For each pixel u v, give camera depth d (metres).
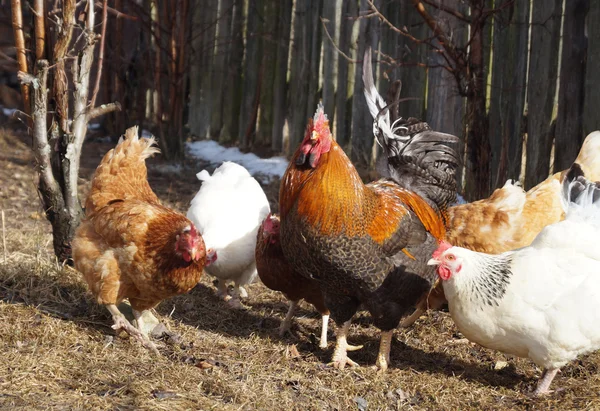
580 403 2.54
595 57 3.19
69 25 2.93
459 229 2.90
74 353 2.61
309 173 2.59
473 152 3.42
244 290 3.17
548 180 2.92
